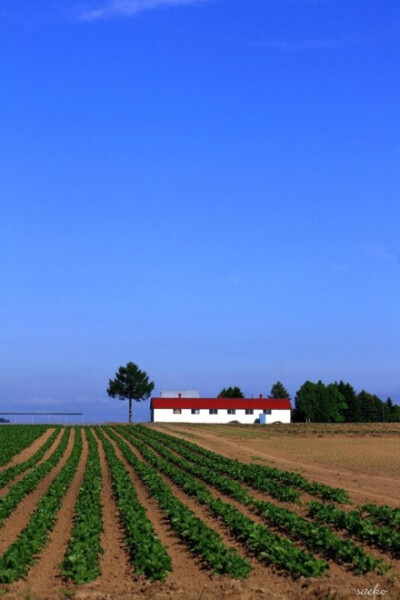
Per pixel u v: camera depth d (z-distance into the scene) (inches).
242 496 1354.6
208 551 888.3
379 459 2226.9
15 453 2659.9
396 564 880.9
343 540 959.0
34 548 920.9
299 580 807.1
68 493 1540.4
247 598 746.2
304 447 2763.3
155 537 992.9
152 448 2824.8
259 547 921.5
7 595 764.6
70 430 4224.9
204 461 2137.1
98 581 816.9
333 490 1366.9
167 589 781.3
